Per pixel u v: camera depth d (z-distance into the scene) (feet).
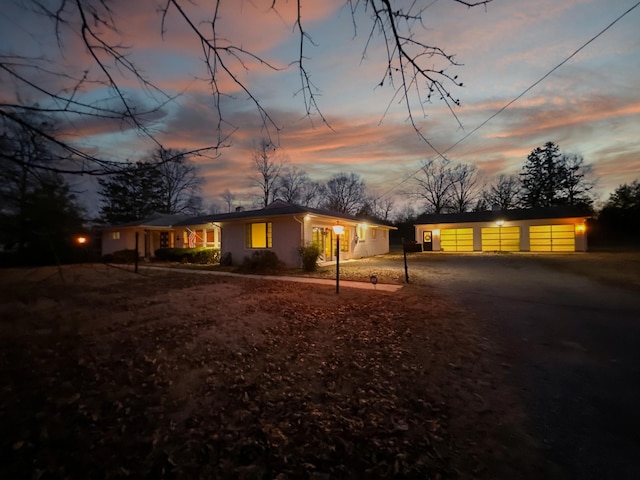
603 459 7.80
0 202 5.90
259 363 14.15
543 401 10.70
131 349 15.34
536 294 28.19
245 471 7.75
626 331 17.66
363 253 73.31
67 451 8.31
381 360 14.49
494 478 7.29
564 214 72.95
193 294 28.50
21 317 20.30
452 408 10.43
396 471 7.67
